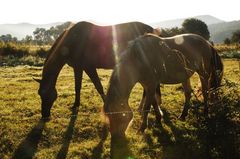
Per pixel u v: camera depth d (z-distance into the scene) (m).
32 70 17.39
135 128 7.14
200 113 7.80
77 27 7.76
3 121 7.56
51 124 7.33
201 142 6.41
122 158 5.75
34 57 23.00
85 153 5.92
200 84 8.05
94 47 7.88
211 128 6.77
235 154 5.90
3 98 9.88
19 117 7.91
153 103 7.19
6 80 13.56
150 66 6.25
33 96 10.30
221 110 6.89
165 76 6.84
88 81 13.48
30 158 5.75
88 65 8.02
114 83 5.35
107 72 16.66
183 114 7.80
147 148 6.14
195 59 7.48
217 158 5.83
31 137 6.64
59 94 10.32
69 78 14.30
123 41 7.89
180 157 5.89
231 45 37.81
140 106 8.01
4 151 6.00
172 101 9.41
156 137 6.67
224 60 23.80
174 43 7.11
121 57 5.86
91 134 6.87
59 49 7.42
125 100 5.47
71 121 7.59
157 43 6.52
